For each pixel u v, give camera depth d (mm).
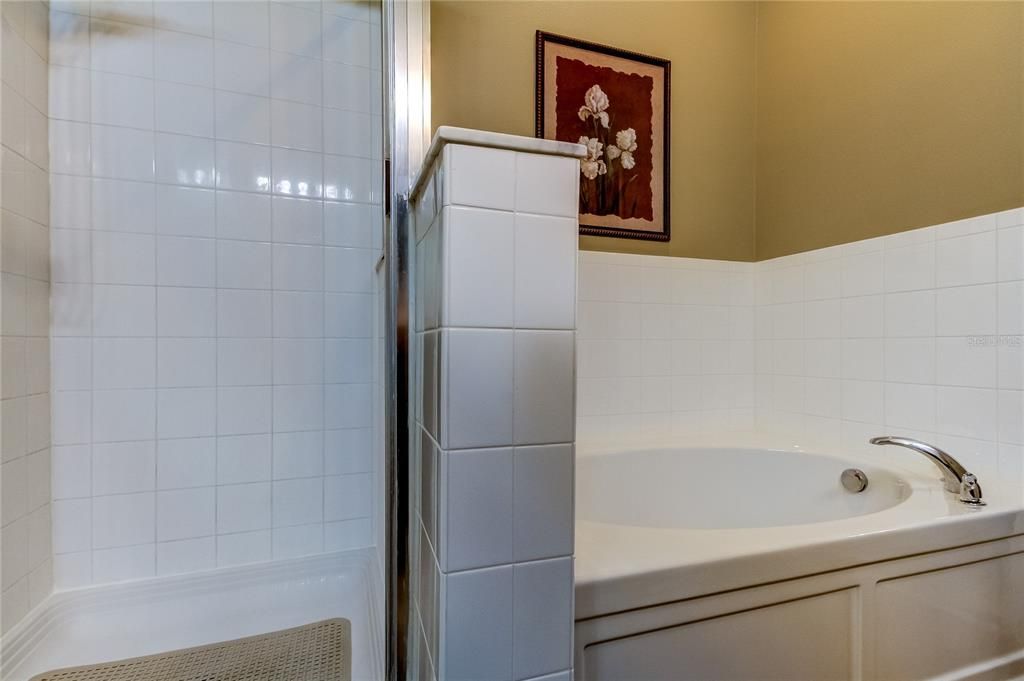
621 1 1717
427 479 664
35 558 1253
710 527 1597
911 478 1199
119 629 1265
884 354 1421
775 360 1803
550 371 589
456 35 1511
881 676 865
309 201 1601
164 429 1444
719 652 756
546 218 584
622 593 695
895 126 1402
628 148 1724
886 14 1428
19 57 1204
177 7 1450
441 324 555
